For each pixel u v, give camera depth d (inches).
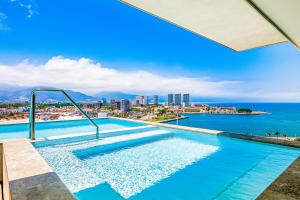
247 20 96.3
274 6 70.8
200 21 99.4
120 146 158.6
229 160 129.1
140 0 83.1
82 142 152.8
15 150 98.7
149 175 108.6
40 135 199.2
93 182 90.4
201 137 174.4
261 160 126.3
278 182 56.9
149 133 193.8
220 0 80.4
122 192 89.9
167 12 91.7
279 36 115.8
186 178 104.3
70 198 49.8
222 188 92.4
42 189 54.9
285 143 125.6
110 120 315.9
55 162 113.7
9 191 56.8
